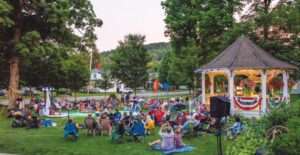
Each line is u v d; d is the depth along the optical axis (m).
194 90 49.31
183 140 19.83
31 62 37.50
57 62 36.88
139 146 18.70
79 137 21.50
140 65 61.91
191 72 45.81
